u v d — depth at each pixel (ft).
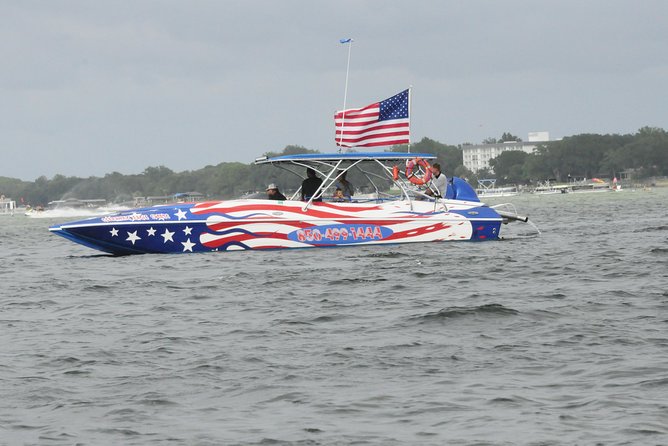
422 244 180.75
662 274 128.67
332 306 108.37
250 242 174.60
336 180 180.04
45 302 121.80
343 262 154.51
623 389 66.95
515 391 67.62
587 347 80.84
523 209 520.01
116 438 59.21
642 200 642.22
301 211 175.32
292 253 170.40
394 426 60.49
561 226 268.21
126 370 77.71
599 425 58.90
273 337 90.22
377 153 181.06
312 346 85.35
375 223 178.40
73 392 70.79
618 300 105.50
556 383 69.56
